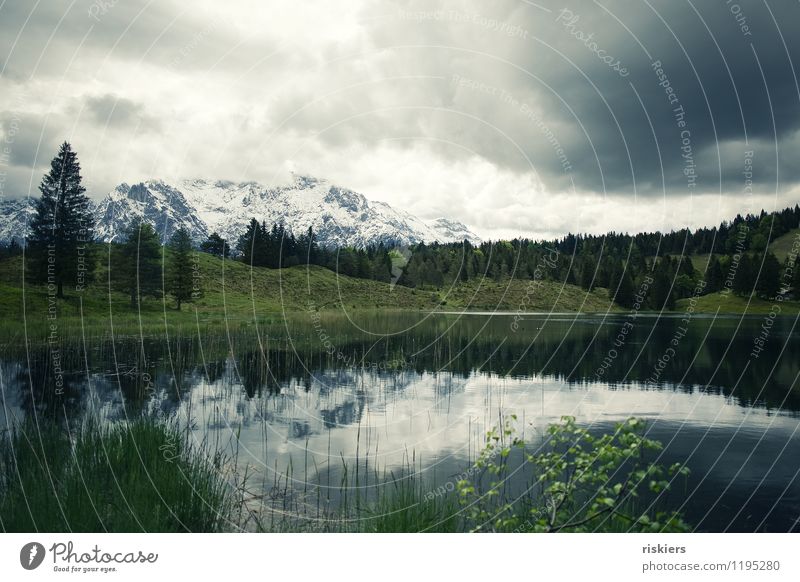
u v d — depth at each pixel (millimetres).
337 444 10242
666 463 9344
